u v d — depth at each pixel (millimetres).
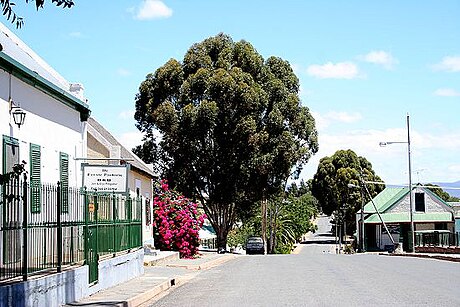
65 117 21641
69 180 21844
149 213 36625
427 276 23125
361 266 28891
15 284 12078
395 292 17828
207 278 24031
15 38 22656
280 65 54750
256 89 48969
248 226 76500
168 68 51531
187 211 38250
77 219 16344
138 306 16188
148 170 36188
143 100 53156
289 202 88688
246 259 38031
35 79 18141
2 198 12219
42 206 14031
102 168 22250
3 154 16328
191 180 49906
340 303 15547
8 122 16844
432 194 69875
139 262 23438
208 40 52438
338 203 89750
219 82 48031
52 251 14570
